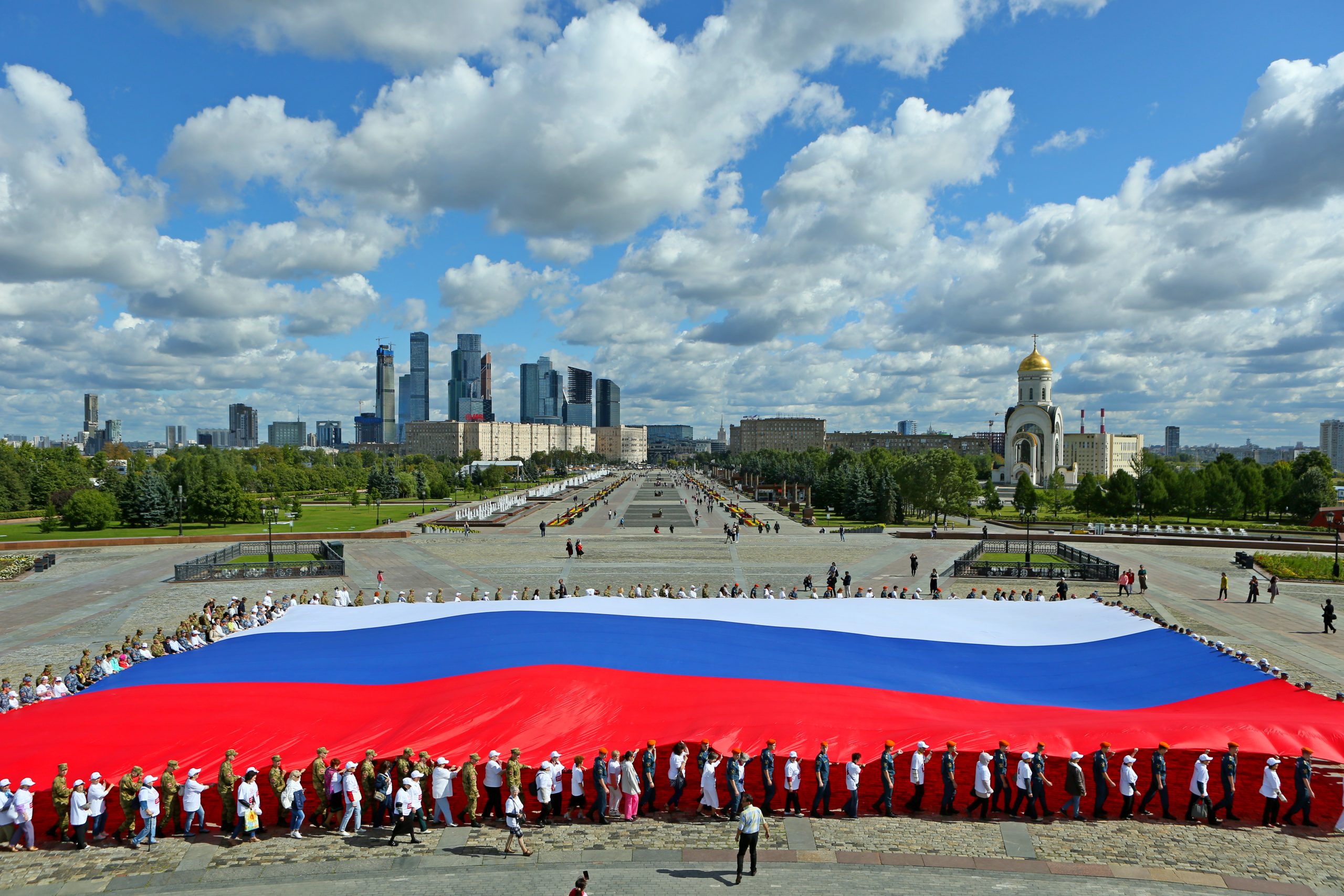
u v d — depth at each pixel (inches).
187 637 1454.2
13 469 5137.8
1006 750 816.3
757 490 7042.3
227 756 788.0
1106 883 668.7
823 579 2399.1
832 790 858.8
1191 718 925.8
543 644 1209.4
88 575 2524.6
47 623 1819.6
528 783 868.0
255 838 767.1
